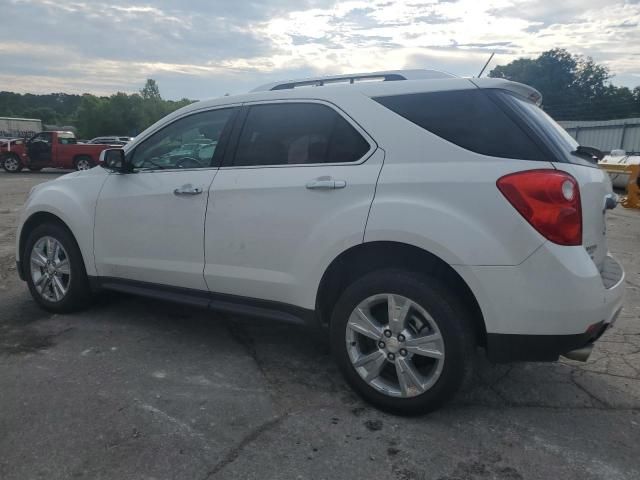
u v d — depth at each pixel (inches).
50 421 113.0
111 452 102.8
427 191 111.2
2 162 948.0
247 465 100.0
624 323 180.1
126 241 158.7
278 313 135.2
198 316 181.0
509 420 117.5
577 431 113.4
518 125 110.0
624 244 329.1
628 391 131.8
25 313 180.5
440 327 109.8
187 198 144.7
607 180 125.1
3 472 96.3
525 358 107.4
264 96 140.5
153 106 3260.3
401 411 117.0
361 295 118.1
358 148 122.9
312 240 123.9
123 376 135.0
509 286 104.0
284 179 129.6
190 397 125.0
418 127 117.3
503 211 104.2
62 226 174.6
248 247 134.7
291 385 132.5
